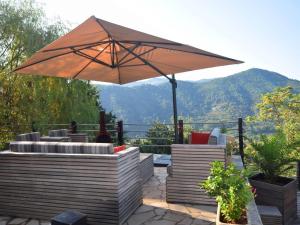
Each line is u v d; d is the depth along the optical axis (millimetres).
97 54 4430
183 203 3906
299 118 23938
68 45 3447
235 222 2684
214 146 3705
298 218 4727
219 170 2898
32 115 10312
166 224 3311
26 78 10125
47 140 5090
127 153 3422
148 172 5117
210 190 2834
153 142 10406
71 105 10820
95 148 3291
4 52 10445
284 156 4574
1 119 10195
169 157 6566
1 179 3641
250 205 3139
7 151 3674
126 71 5266
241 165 5164
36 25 10555
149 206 3848
